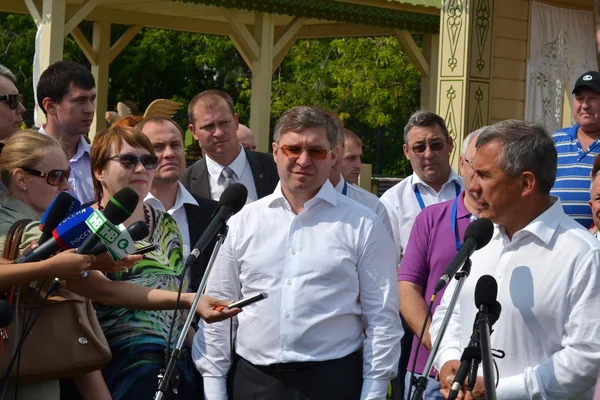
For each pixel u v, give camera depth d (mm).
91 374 5406
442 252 6332
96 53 22094
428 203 7828
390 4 19250
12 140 5312
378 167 31328
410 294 6422
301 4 18453
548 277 4641
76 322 5066
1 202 5344
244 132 10508
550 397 4562
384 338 5301
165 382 4590
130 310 5621
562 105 13906
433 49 21062
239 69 32938
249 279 5426
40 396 5059
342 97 30859
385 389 5312
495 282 4312
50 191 5277
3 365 4836
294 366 5262
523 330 4688
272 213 5484
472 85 12219
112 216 4441
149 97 32781
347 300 5336
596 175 6223
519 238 4777
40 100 7992
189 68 32312
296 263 5340
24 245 4938
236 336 5547
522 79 13047
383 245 5410
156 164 6035
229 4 17578
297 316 5285
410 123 7887
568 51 13820
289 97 32000
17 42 30469
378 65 30938
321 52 32438
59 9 16328
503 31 12672
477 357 4277
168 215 6031
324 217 5426
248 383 5398
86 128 7973
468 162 6285
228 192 5035
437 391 6234
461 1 12141
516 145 4660
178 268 5805
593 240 4645
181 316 5906
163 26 22453
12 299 4895
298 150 5355
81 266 4477
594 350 4508
